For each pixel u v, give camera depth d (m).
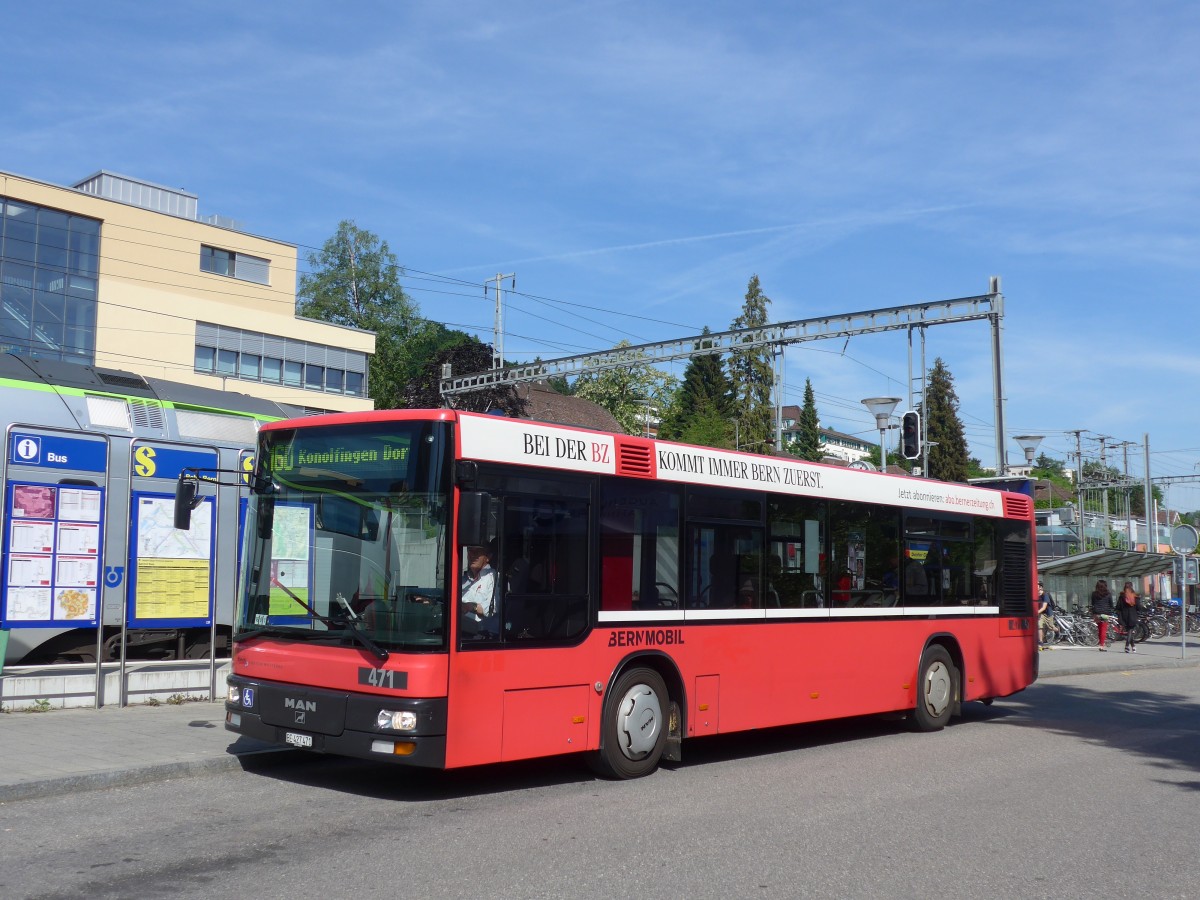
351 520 9.00
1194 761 12.16
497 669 8.88
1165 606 43.81
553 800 9.05
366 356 52.47
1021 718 16.11
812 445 94.31
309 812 8.28
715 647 10.98
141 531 13.16
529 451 9.36
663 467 10.62
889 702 13.38
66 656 14.80
